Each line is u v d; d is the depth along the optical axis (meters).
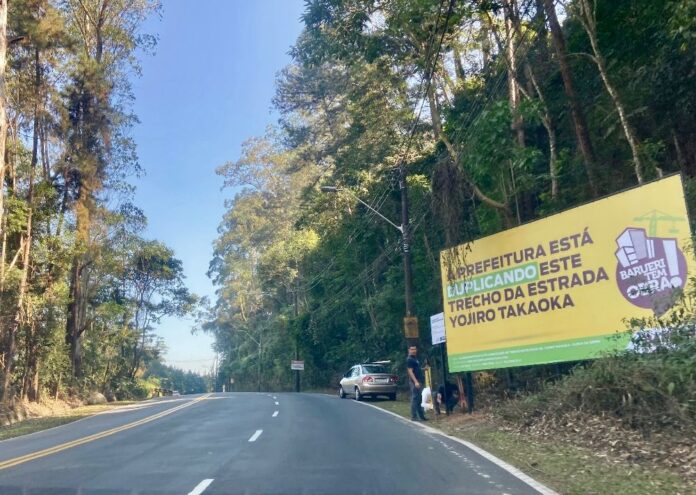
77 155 34.47
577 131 16.59
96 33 37.47
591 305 14.15
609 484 8.30
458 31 21.41
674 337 11.05
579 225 14.61
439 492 8.25
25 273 29.75
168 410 26.41
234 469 10.36
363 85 29.08
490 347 17.03
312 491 8.48
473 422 16.12
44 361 33.69
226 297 75.44
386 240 35.53
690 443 9.33
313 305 50.16
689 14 12.46
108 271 42.69
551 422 12.90
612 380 11.42
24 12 29.00
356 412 21.38
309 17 22.92
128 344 57.78
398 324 33.03
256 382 81.38
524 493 8.08
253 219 64.19
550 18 16.70
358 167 33.62
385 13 22.50
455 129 22.66
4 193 29.22
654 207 12.91
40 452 13.89
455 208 19.25
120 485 9.30
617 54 17.20
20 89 30.42
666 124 15.60
